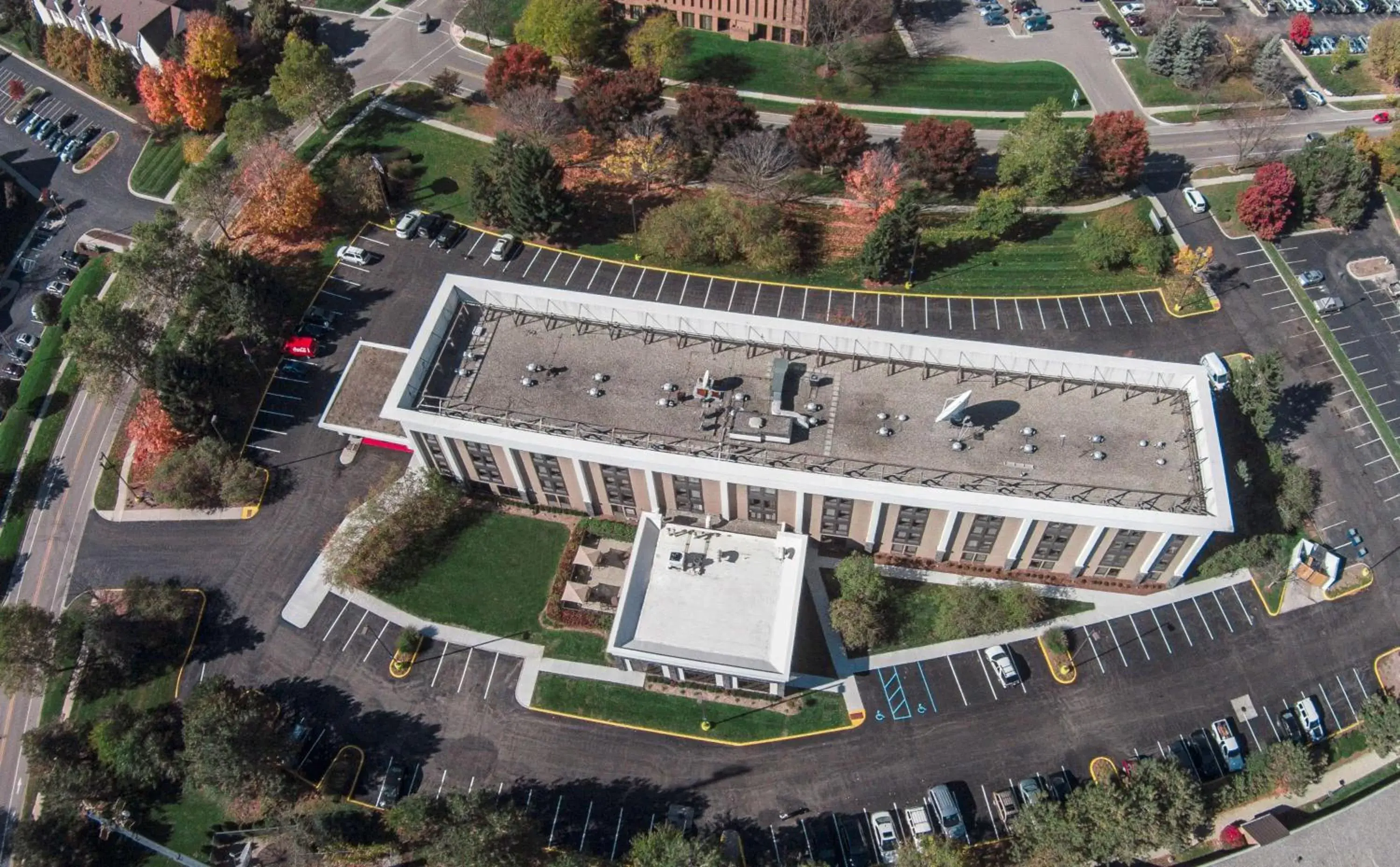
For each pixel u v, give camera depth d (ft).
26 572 293.02
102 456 317.01
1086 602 270.46
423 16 464.24
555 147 389.39
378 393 309.22
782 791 244.83
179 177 407.03
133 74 440.86
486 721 258.16
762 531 272.51
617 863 232.32
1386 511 285.64
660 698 259.80
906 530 266.57
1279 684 256.32
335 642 272.72
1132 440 256.11
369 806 246.47
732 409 267.80
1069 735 249.75
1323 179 347.36
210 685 255.09
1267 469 289.33
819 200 374.02
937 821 236.84
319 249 361.71
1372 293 337.31
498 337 286.46
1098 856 222.48
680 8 448.24
